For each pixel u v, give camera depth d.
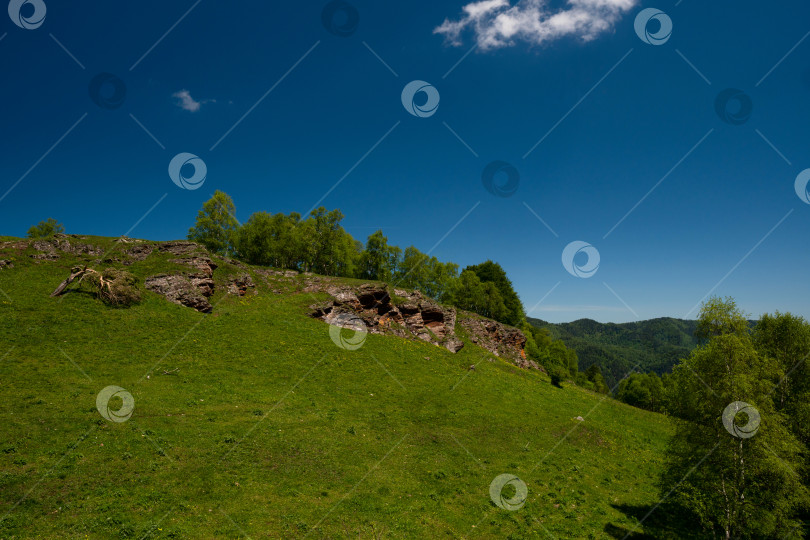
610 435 42.00
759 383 19.80
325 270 86.56
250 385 34.38
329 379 39.72
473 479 26.41
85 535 15.30
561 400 53.72
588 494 26.98
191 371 34.47
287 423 28.67
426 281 93.69
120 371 31.53
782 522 19.20
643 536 22.12
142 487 18.91
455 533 19.98
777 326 32.97
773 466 18.64
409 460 27.52
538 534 20.86
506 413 41.03
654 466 35.69
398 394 39.91
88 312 39.72
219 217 82.12
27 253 49.12
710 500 20.17
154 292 48.66
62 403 24.91
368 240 86.88
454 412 37.94
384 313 66.56
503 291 111.06
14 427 21.45
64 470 18.88
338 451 26.42
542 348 114.44
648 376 107.44
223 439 24.55
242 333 45.16
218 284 58.34
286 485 21.61
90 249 55.53
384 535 18.69
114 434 22.61
